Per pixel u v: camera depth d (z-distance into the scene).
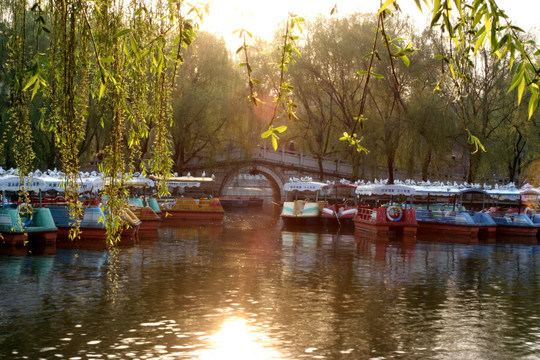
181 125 39.66
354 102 43.69
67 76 5.69
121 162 6.32
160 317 11.04
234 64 45.31
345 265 18.30
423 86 39.31
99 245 21.17
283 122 49.44
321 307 12.27
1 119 18.44
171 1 4.33
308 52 43.09
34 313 11.12
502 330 10.77
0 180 21.81
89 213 22.42
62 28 5.59
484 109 39.31
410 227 28.33
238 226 32.56
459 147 41.84
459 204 36.78
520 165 45.12
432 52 38.41
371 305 12.59
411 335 10.33
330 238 26.89
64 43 5.56
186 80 41.50
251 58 45.00
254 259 19.03
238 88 43.34
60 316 10.95
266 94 44.88
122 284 14.04
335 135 45.34
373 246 23.89
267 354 9.05
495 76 39.12
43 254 18.50
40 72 5.32
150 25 6.31
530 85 2.88
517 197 34.56
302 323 10.93
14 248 19.48
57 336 9.69
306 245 23.64
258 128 44.91
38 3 5.95
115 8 6.28
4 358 8.55
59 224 22.45
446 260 20.06
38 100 26.25
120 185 6.39
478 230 30.22
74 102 5.85
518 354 9.34
